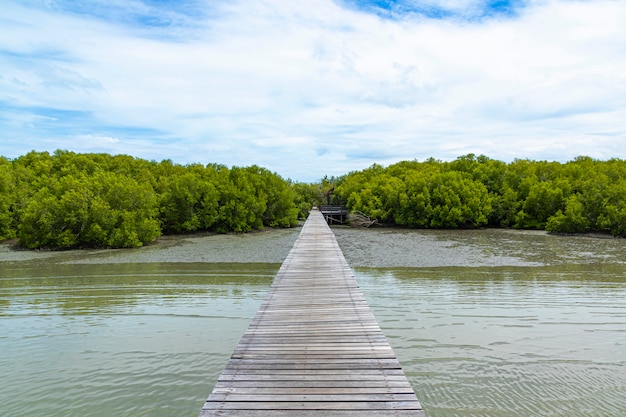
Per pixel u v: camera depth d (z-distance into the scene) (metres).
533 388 7.37
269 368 5.53
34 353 9.29
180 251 26.77
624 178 39.69
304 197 73.69
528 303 12.78
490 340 9.66
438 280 16.38
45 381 7.93
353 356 5.95
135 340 10.03
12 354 9.25
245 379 5.19
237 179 43.91
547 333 10.12
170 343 9.80
